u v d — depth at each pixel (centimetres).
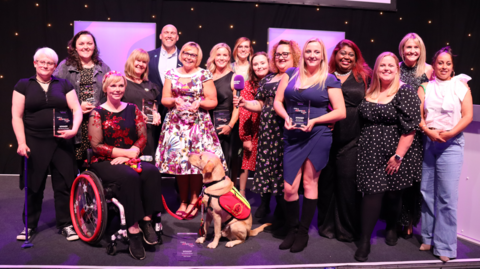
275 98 304
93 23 514
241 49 418
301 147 290
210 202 298
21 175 305
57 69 355
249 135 386
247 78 414
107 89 298
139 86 366
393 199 312
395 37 575
